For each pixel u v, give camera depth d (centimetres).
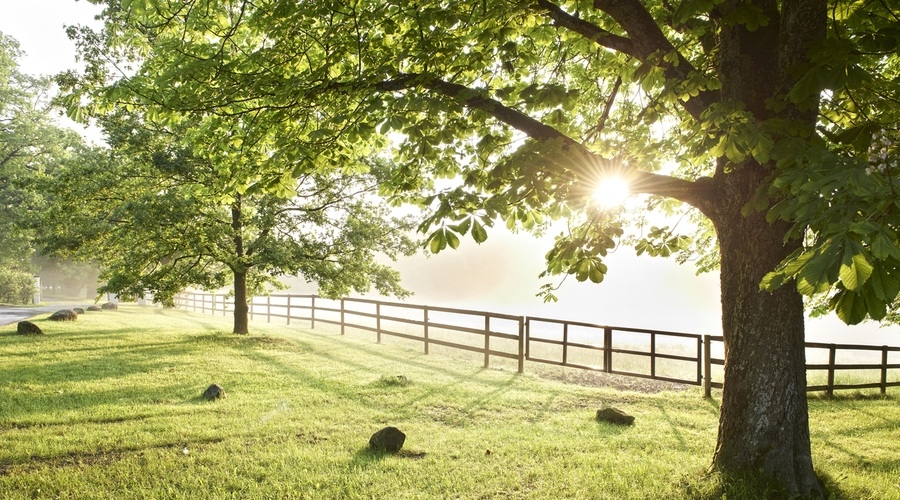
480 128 644
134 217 1280
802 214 235
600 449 603
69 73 630
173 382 884
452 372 1137
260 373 1005
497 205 386
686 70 455
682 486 468
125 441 574
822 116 488
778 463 441
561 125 637
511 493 467
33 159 3022
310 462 529
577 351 1836
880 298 183
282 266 1451
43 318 1809
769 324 450
